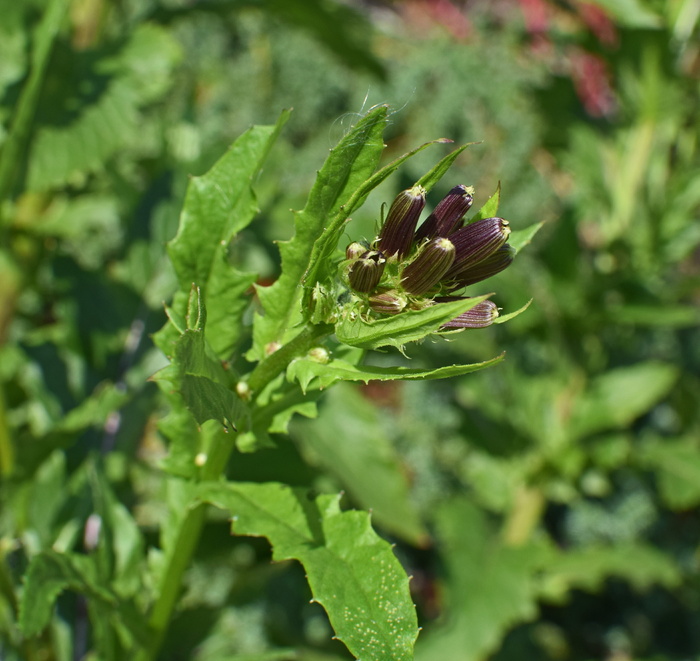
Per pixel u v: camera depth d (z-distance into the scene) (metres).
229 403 0.32
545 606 0.87
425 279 0.32
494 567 0.62
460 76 1.20
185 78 1.18
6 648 0.40
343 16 0.59
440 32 1.37
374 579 0.32
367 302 0.32
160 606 0.36
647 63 0.60
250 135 0.34
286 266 0.33
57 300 0.47
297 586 0.72
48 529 0.42
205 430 0.35
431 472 0.89
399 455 0.91
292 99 1.22
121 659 0.37
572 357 0.67
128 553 0.37
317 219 0.33
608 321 0.63
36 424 0.44
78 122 0.44
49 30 0.41
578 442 0.68
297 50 1.21
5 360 0.46
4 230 0.44
